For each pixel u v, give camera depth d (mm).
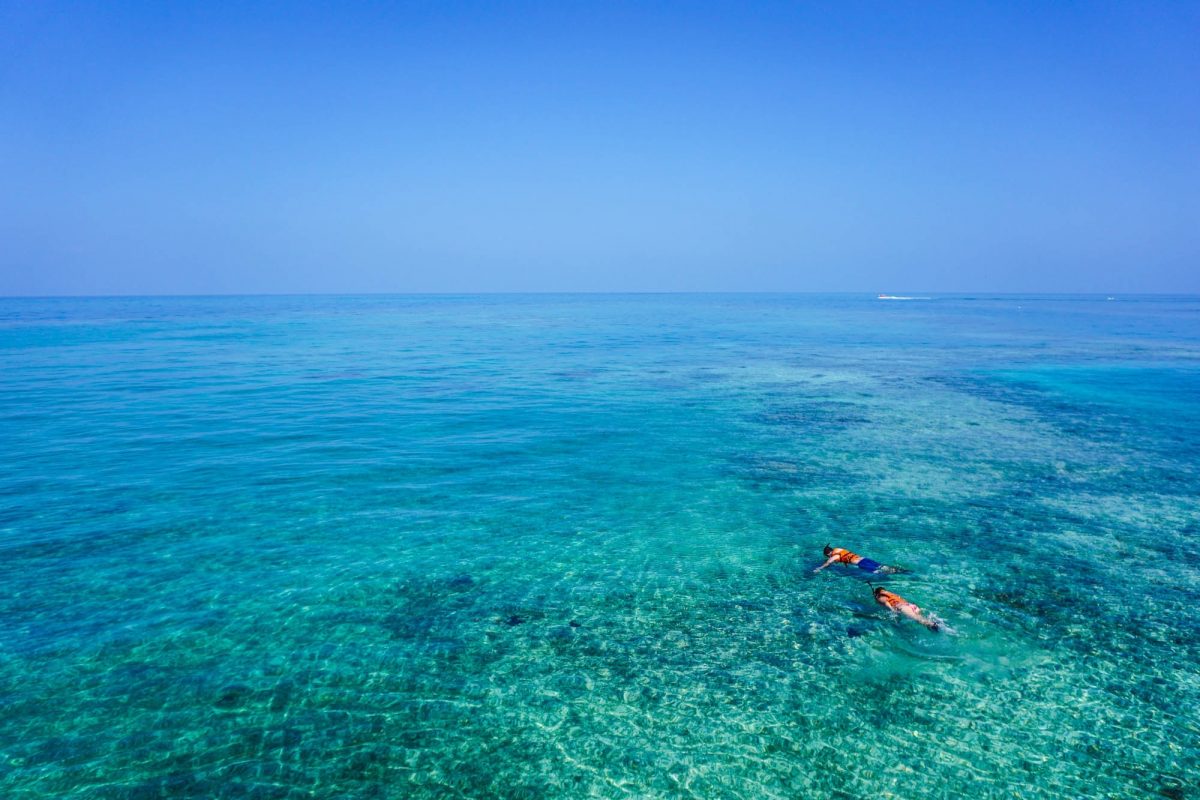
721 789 5922
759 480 14859
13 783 5809
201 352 40938
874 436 18953
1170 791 5891
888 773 6109
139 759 6152
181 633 8297
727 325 72000
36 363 34281
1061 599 9391
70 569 9969
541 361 37156
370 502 13211
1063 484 14555
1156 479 14922
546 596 9477
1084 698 7184
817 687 7395
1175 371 32250
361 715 6848
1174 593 9578
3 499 12922
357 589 9594
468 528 11961
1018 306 132500
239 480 14422
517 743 6484
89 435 18219
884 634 8508
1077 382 28953
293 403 23391
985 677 7586
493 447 17547
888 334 57719
